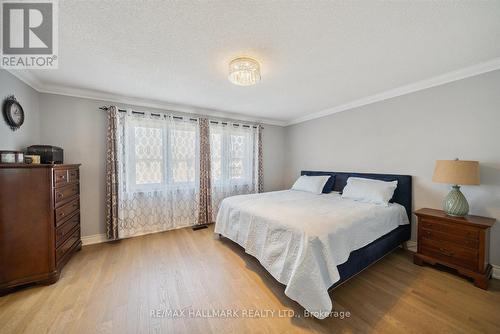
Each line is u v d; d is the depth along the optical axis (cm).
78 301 162
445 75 226
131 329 136
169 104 331
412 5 126
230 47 172
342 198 292
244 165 418
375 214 213
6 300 161
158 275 202
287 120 458
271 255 182
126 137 294
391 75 229
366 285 186
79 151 273
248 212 230
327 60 194
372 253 198
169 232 327
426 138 250
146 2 123
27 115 228
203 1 122
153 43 166
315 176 362
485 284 178
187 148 347
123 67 207
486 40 163
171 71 216
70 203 230
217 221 291
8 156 173
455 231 198
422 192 254
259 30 150
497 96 200
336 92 282
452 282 190
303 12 132
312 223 173
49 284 184
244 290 179
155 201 323
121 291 176
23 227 174
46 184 184
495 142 202
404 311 153
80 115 273
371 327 138
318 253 152
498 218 199
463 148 222
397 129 277
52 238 187
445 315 149
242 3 124
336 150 362
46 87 250
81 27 146
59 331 133
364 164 318
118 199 286
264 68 210
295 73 222
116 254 248
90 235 280
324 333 133
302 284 145
